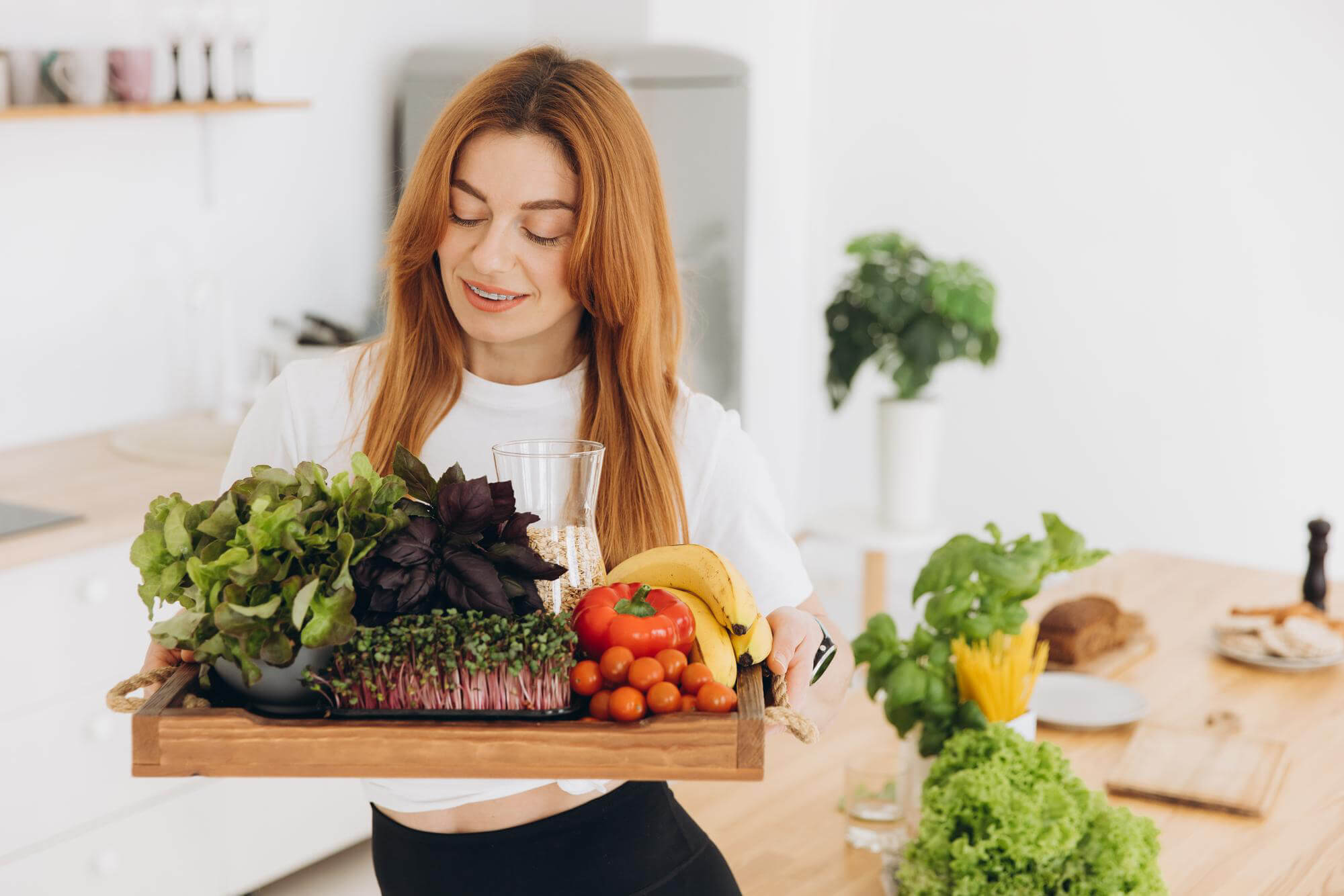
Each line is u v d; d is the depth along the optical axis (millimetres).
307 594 1030
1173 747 1891
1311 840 1668
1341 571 4297
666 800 1449
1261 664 2289
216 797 2682
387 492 1112
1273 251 4199
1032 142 4445
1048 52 4367
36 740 2420
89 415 3184
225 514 1076
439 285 1447
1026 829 1328
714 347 3791
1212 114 4191
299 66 3473
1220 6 4117
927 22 4508
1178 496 4465
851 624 4543
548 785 1366
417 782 1359
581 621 1114
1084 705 2068
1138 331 4422
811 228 4828
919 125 4594
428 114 3631
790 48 4168
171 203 3266
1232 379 4324
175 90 3023
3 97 2699
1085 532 4613
